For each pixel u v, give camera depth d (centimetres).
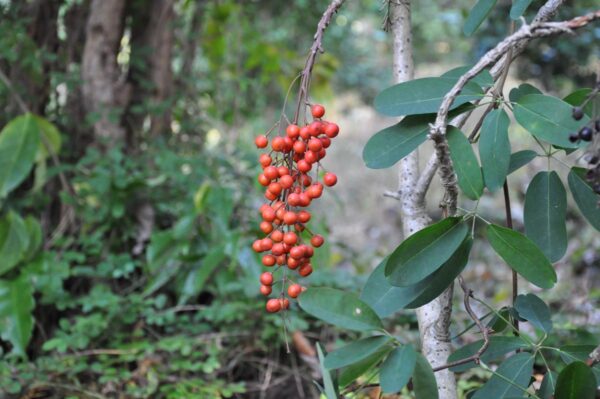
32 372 292
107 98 391
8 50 349
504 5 511
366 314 146
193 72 451
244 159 371
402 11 199
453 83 152
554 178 165
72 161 388
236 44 460
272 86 548
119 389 295
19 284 315
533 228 165
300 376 311
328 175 149
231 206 346
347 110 913
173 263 339
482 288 461
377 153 154
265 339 322
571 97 156
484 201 604
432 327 183
